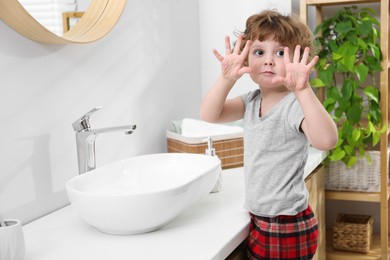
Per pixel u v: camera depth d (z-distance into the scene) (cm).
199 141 196
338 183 253
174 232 136
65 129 165
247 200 146
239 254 146
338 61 236
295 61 125
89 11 174
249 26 148
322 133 127
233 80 144
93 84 178
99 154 182
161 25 219
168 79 226
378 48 237
